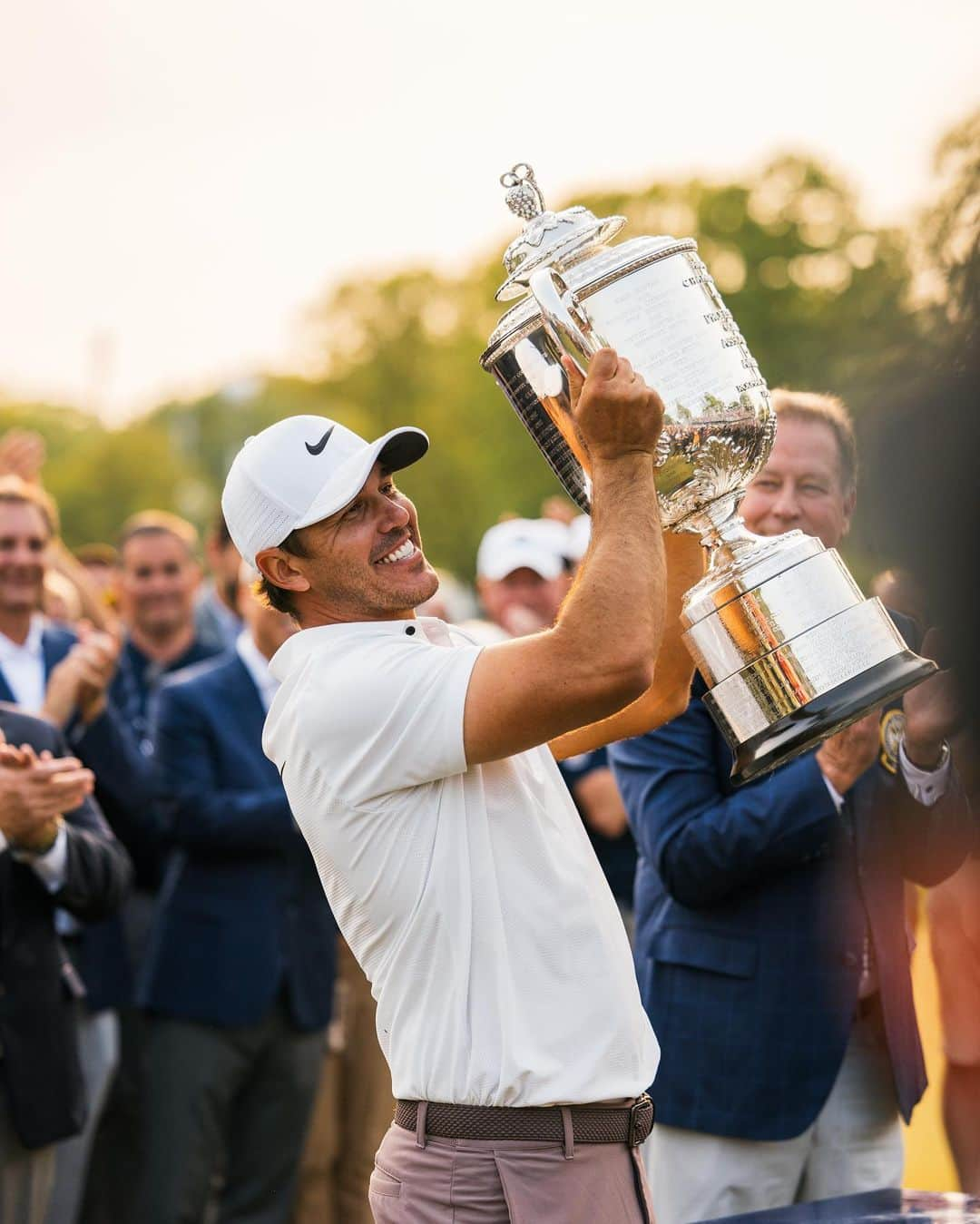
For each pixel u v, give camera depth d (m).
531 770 2.29
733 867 2.91
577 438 2.12
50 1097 3.87
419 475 50.62
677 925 3.08
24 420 75.81
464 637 2.56
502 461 45.91
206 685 4.96
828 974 2.96
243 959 4.77
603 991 2.19
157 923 4.86
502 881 2.19
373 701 2.18
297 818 2.36
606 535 2.02
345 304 64.75
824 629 1.98
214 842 4.78
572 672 2.01
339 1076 5.31
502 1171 2.14
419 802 2.20
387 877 2.22
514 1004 2.16
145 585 6.11
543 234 2.06
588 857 2.30
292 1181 4.88
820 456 2.96
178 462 67.69
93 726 4.74
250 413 67.88
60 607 6.54
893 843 2.95
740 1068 2.96
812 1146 3.06
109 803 4.79
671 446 2.02
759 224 40.84
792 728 1.95
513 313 2.15
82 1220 5.27
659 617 2.02
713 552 2.14
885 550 1.25
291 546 2.31
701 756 3.04
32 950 3.89
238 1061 4.79
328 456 2.31
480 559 6.21
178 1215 4.67
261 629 4.94
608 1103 2.19
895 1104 3.09
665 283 2.02
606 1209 2.15
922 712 2.47
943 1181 2.99
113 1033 5.07
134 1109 5.27
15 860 3.86
